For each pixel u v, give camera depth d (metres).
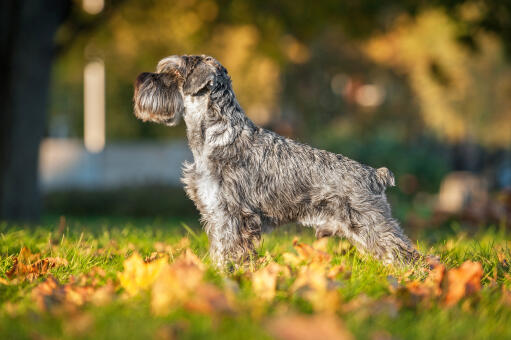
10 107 11.34
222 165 4.70
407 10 12.11
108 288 3.68
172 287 3.35
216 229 4.69
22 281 4.12
